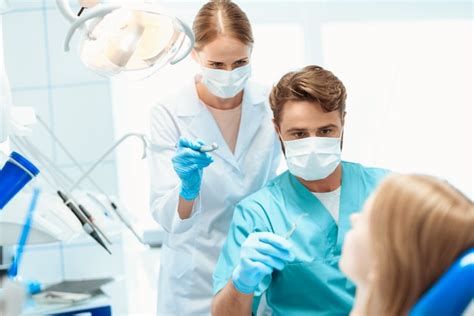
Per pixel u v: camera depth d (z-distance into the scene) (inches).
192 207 79.7
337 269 65.8
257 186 86.6
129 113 113.7
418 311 36.6
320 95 66.5
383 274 38.2
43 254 107.5
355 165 73.5
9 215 62.0
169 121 86.3
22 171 59.4
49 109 108.9
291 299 66.0
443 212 37.6
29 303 71.7
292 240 67.4
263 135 87.2
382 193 39.6
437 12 127.2
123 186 113.2
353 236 42.2
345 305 64.2
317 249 67.1
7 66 108.0
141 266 113.1
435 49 127.2
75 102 109.3
